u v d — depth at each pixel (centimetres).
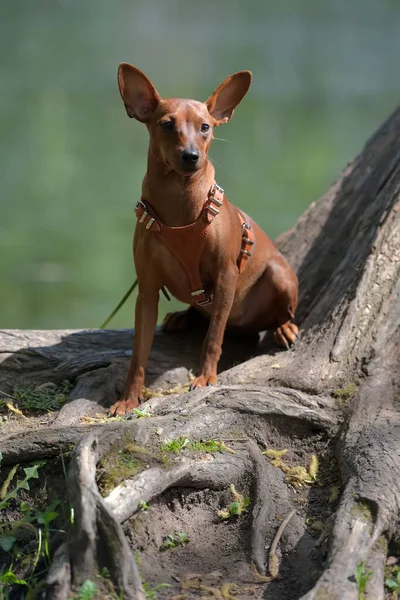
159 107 679
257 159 2755
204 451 613
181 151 650
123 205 2369
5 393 729
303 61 4053
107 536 513
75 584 504
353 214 927
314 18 5409
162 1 5972
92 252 2027
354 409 668
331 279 832
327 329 750
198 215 682
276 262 790
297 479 623
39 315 1689
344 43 4550
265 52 4238
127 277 1905
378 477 574
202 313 814
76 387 726
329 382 703
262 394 666
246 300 792
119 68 684
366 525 539
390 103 3344
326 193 972
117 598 496
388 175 904
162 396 674
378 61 4081
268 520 579
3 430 677
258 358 745
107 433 582
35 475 595
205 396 653
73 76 3653
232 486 604
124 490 555
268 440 655
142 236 699
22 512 595
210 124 686
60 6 5697
